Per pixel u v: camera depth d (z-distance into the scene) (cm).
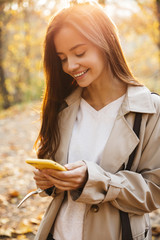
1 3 584
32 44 1448
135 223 133
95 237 133
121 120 133
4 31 1357
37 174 131
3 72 1476
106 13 133
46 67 146
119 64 135
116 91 139
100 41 125
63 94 151
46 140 150
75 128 146
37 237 145
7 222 309
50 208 145
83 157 140
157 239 281
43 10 654
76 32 123
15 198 371
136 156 134
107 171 132
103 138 138
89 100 146
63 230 138
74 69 127
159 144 133
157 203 135
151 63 1175
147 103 132
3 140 658
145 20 857
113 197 126
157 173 132
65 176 116
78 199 122
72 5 129
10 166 489
